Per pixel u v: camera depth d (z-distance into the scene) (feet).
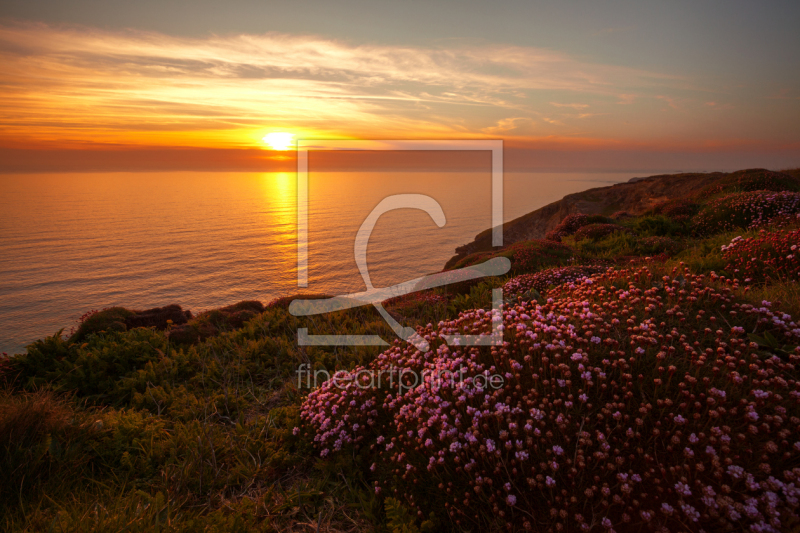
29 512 11.39
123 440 15.21
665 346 12.25
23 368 21.43
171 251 644.27
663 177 119.65
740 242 29.71
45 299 428.15
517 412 10.89
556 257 46.01
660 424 9.89
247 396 19.72
